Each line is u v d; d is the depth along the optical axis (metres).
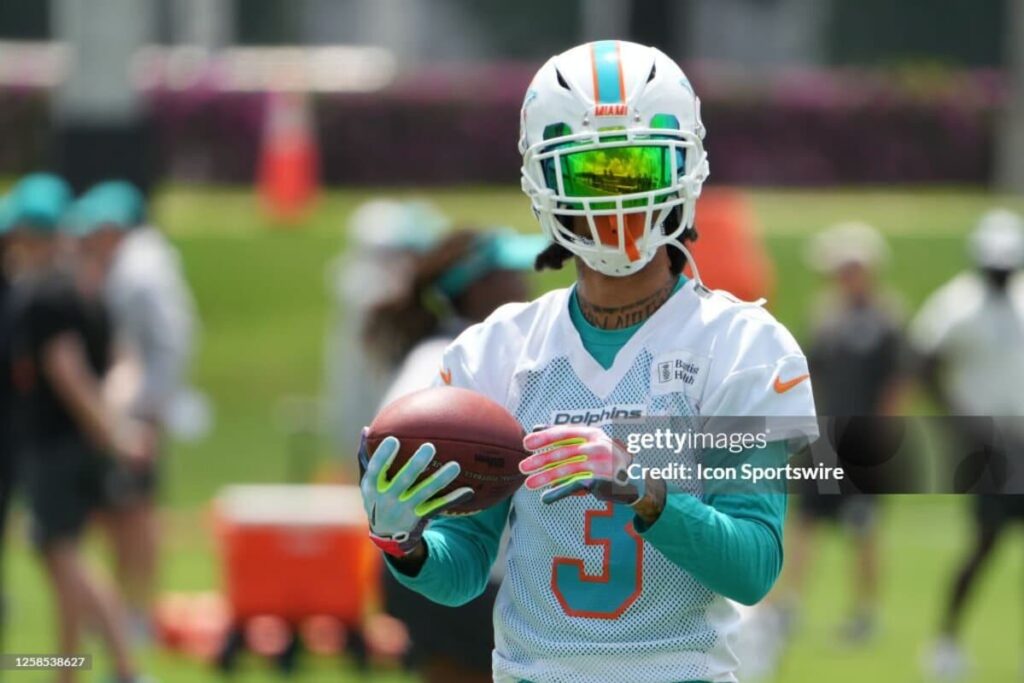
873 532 37.38
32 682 30.38
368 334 22.09
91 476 30.00
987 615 40.47
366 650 31.95
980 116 98.38
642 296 12.77
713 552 11.77
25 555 44.47
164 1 112.06
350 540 31.92
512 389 13.06
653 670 12.55
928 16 114.00
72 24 59.62
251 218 86.69
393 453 12.20
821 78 104.44
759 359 12.41
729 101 97.44
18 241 30.95
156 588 34.38
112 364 31.86
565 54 12.86
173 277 36.66
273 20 114.50
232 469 56.22
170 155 96.38
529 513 12.84
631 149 12.38
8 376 31.03
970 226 83.69
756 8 114.31
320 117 96.19
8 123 96.69
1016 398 36.66
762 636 28.00
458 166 96.94
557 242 12.92
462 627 18.66
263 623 31.88
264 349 71.31
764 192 96.31
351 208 90.44
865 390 39.25
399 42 114.88
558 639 12.71
